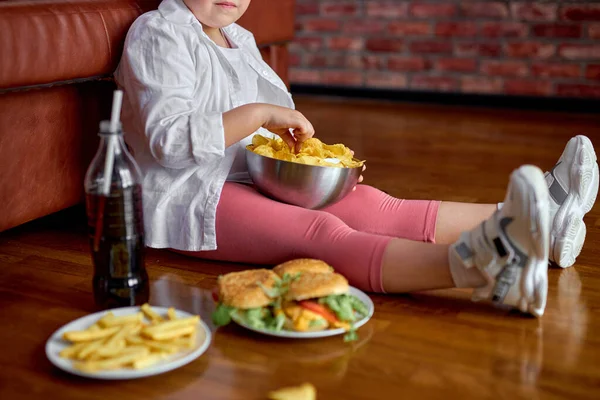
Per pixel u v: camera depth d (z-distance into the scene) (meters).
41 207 1.44
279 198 1.35
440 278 1.15
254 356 1.04
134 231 1.13
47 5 1.32
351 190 1.38
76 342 0.98
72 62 1.35
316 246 1.24
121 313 1.08
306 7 3.73
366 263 1.20
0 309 1.19
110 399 0.93
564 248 1.36
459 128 2.99
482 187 2.08
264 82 1.58
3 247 1.48
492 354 1.06
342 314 1.06
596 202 1.92
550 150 2.59
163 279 1.33
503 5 3.36
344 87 3.77
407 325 1.14
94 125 1.52
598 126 3.02
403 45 3.60
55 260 1.42
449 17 3.47
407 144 2.68
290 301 1.06
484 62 3.46
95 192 1.09
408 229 1.38
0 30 1.23
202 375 0.99
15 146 1.36
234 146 1.39
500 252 1.08
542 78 3.38
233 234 1.31
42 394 0.94
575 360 1.05
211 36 1.50
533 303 1.10
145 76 1.32
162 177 1.35
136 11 1.48
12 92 1.33
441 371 1.01
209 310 1.20
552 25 3.30
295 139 1.40
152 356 0.95
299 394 0.90
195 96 1.40
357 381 0.98
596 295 1.29
